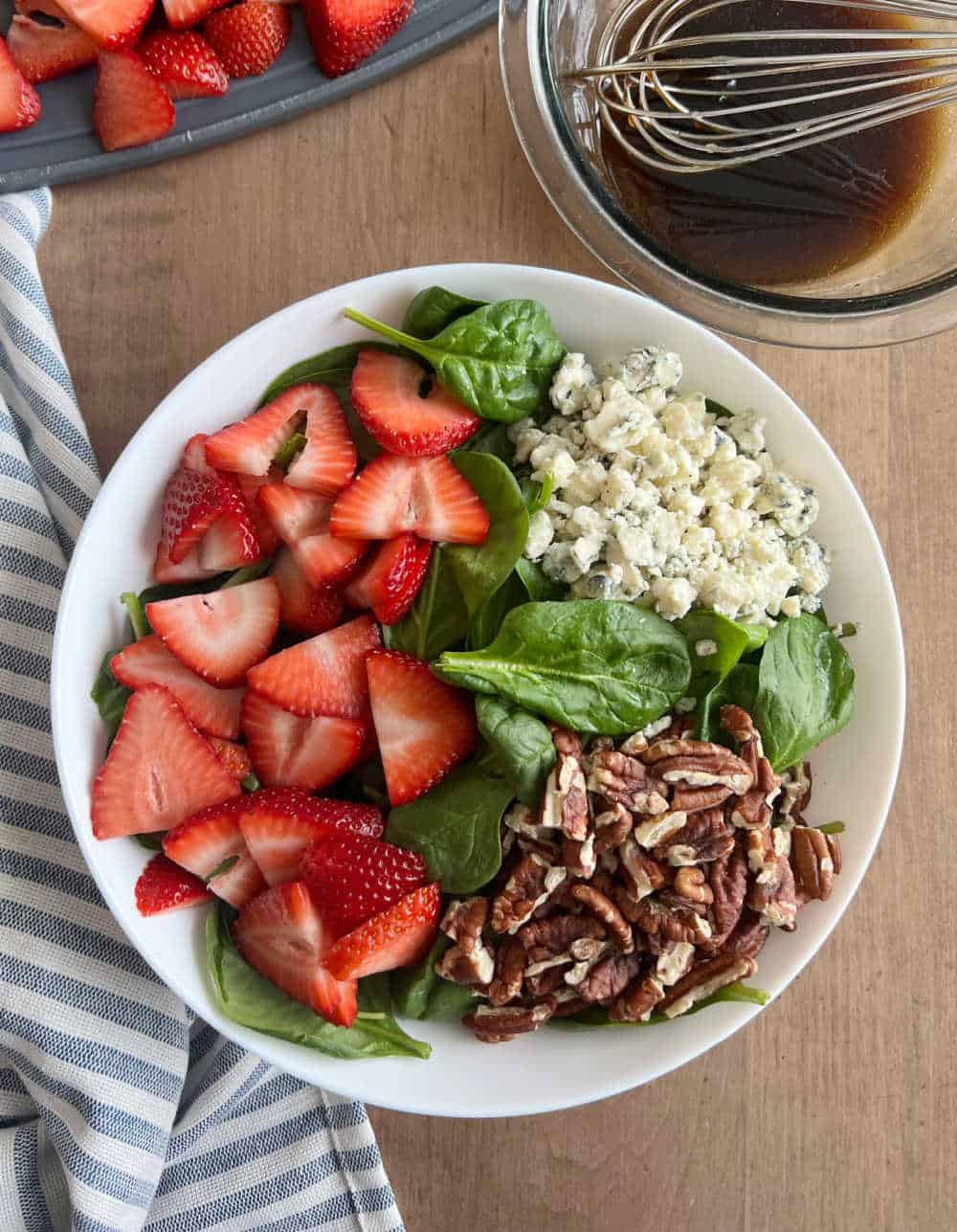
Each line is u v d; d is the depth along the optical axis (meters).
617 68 0.56
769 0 0.58
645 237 0.57
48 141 0.60
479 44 0.61
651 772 0.54
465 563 0.55
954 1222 0.62
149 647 0.55
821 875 0.55
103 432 0.61
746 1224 0.62
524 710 0.54
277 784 0.56
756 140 0.59
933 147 0.59
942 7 0.57
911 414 0.62
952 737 0.62
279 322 0.55
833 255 0.59
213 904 0.55
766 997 0.54
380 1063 0.55
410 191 0.61
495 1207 0.62
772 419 0.57
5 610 0.58
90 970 0.58
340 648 0.56
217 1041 0.60
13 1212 0.58
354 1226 0.60
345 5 0.58
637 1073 0.55
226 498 0.55
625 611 0.54
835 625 0.58
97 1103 0.57
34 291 0.59
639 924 0.54
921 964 0.62
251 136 0.61
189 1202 0.60
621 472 0.55
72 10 0.57
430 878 0.54
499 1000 0.54
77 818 0.53
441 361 0.55
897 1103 0.62
